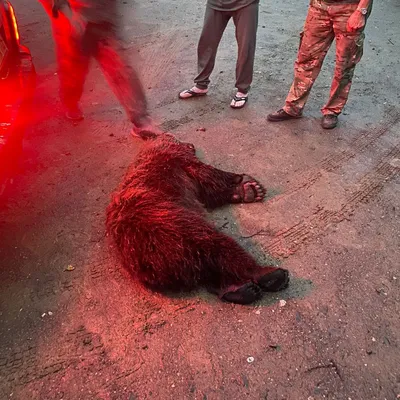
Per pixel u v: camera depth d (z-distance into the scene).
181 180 3.24
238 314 2.79
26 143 4.37
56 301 2.90
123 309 2.84
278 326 2.72
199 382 2.45
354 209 3.61
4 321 2.78
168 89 5.33
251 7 4.35
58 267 3.13
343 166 4.09
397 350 2.59
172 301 2.88
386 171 4.04
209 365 2.53
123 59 4.08
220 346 2.62
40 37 6.37
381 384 2.43
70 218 3.54
